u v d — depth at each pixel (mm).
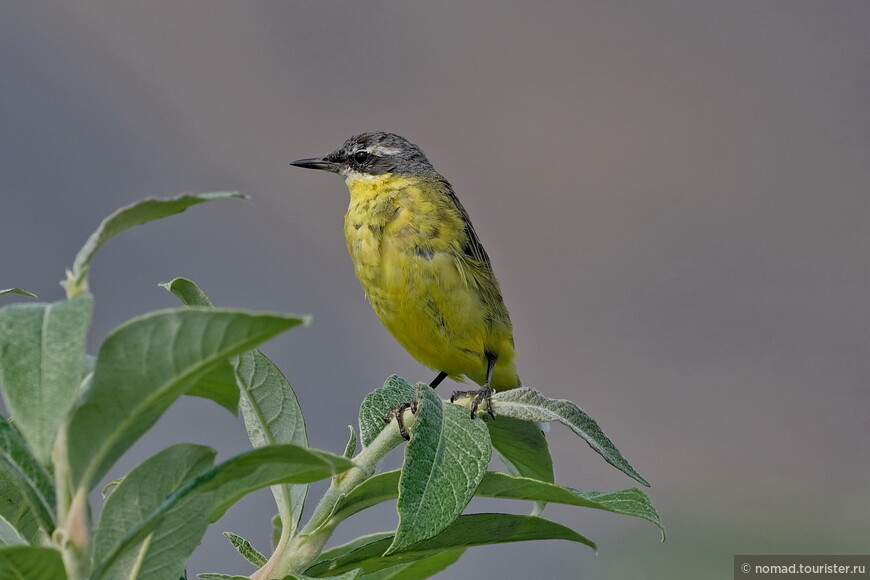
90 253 4332
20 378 4008
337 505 5996
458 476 5746
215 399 5156
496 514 6000
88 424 4285
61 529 4297
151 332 4098
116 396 4238
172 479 4793
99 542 4617
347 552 6371
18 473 4359
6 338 4055
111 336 4090
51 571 4141
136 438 4461
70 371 4012
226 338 4129
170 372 4215
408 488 5594
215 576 5953
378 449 6602
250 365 6477
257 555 6312
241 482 5316
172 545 4738
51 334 4066
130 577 4664
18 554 4012
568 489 5953
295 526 6160
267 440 6438
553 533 6164
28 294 5598
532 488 5949
